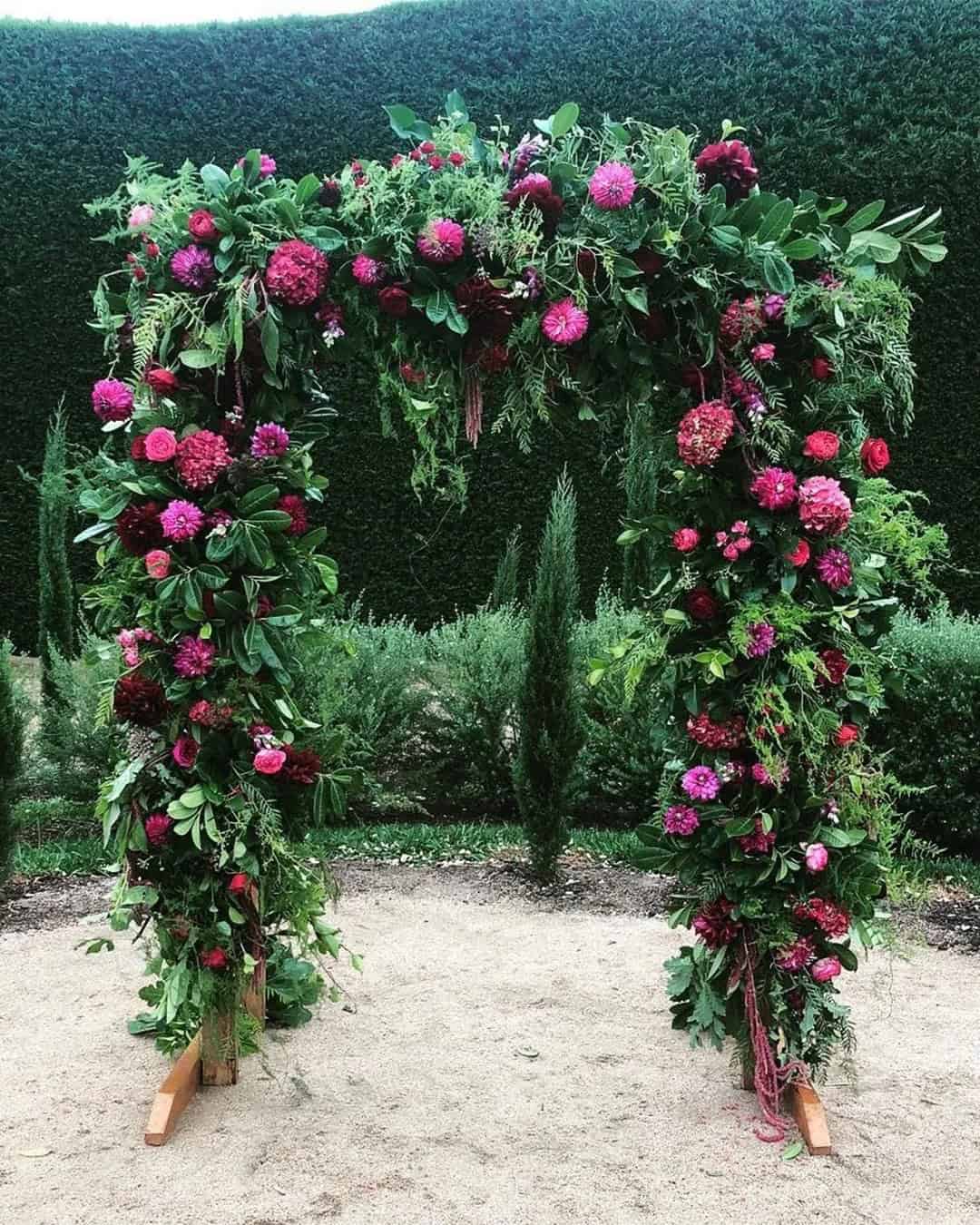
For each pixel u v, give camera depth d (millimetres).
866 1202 2139
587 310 2303
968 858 4641
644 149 2324
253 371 2416
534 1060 2770
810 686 2305
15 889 4129
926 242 2393
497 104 7551
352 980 3305
